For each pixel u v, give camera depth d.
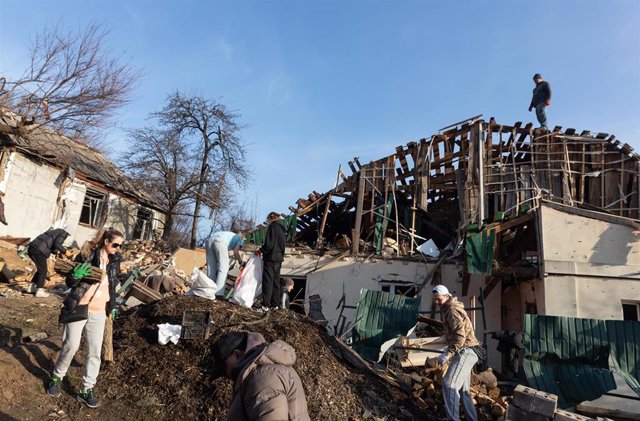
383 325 8.05
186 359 5.37
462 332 5.53
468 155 14.74
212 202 21.89
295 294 14.40
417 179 15.13
